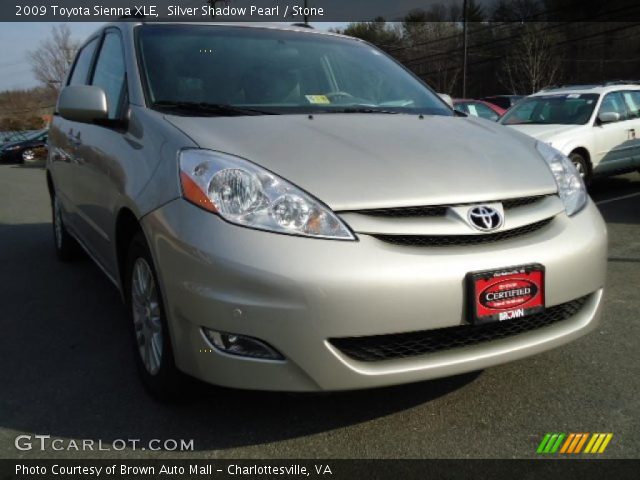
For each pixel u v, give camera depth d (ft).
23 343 11.08
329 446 7.45
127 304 9.43
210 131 8.23
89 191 11.27
